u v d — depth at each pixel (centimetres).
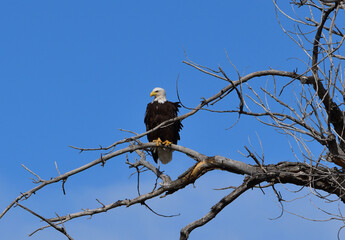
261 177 1190
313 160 1010
